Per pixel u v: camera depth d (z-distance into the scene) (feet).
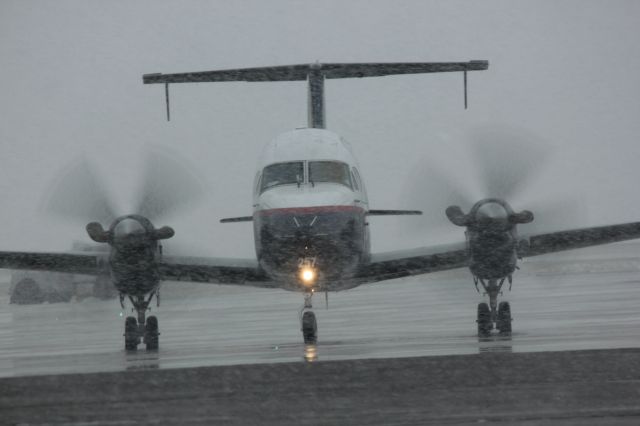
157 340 220.02
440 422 89.25
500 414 92.32
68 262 222.69
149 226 219.00
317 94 274.16
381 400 104.27
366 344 194.18
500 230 217.97
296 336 239.09
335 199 208.33
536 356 139.54
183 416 97.55
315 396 109.09
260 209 211.61
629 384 109.29
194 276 226.79
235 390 116.57
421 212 237.25
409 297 524.52
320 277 210.59
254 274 226.17
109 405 106.83
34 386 126.11
